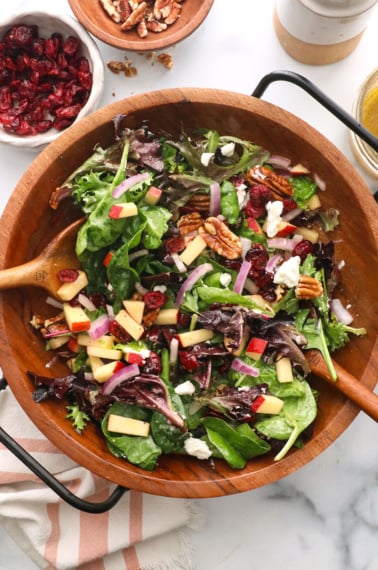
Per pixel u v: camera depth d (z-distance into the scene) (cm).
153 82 72
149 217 61
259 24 72
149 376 61
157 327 62
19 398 59
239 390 62
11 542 74
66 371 64
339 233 63
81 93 71
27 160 71
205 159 62
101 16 71
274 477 59
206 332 62
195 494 59
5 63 71
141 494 72
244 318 61
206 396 62
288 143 62
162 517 72
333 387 62
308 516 73
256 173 63
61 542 72
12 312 60
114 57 72
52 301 63
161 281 62
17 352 60
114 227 60
